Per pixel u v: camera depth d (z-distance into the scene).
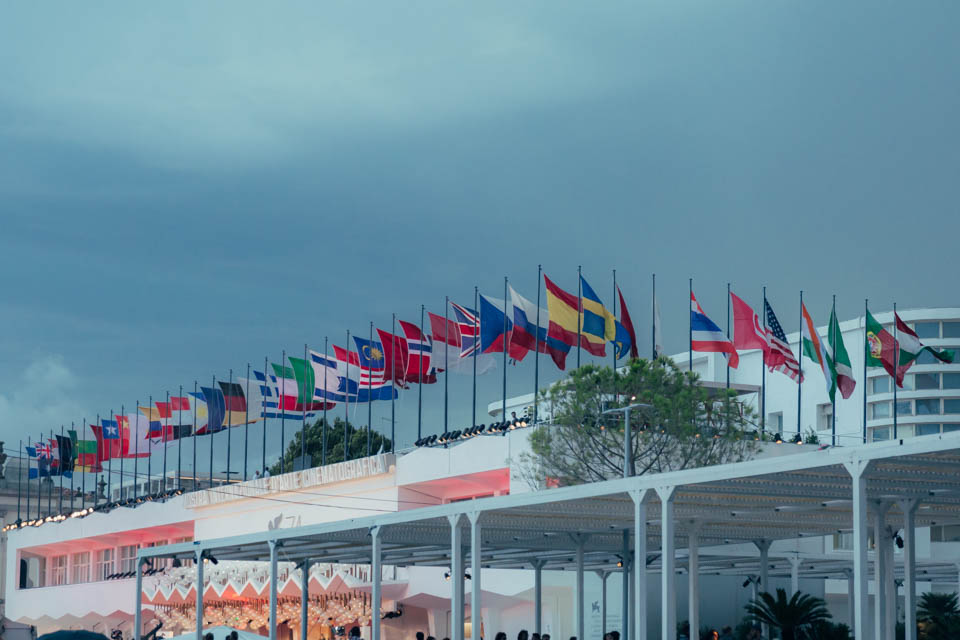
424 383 60.81
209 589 68.19
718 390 48.22
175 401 75.69
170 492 81.75
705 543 38.53
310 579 60.03
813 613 27.47
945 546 64.81
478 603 28.56
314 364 65.19
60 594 92.75
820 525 33.28
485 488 57.84
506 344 54.25
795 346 88.69
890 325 90.75
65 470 85.44
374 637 31.53
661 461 45.16
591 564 43.91
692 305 50.66
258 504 71.88
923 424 89.88
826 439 85.50
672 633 23.38
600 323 51.00
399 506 60.09
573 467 45.25
